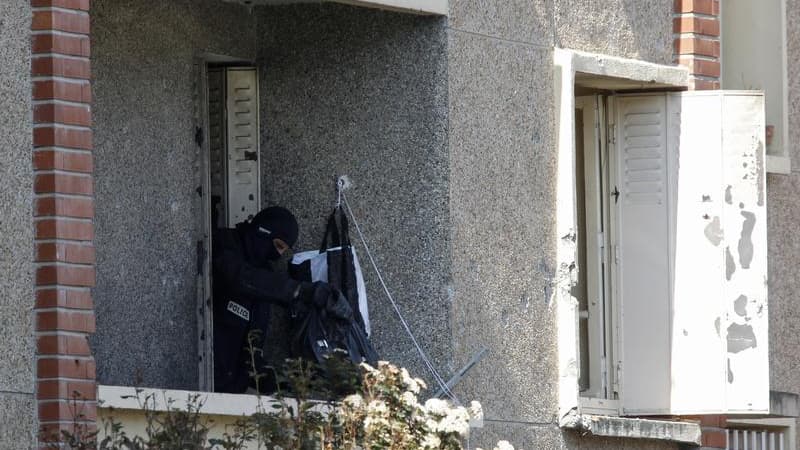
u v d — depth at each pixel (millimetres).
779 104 49250
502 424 37906
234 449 30828
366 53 37531
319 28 37969
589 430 39312
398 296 37188
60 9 29812
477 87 37625
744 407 41438
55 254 29438
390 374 32562
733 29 49469
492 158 37938
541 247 39000
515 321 38312
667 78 41656
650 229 42000
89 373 29891
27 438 29406
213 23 37375
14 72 29828
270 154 38250
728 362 41469
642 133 42125
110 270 34844
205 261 36688
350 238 37625
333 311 35562
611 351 42062
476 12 37688
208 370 36438
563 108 39344
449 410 32500
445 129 36875
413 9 36219
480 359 37406
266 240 36750
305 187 37938
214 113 38406
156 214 35906
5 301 29781
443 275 36844
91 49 34625
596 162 42219
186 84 36719
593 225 42188
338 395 32969
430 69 36969
